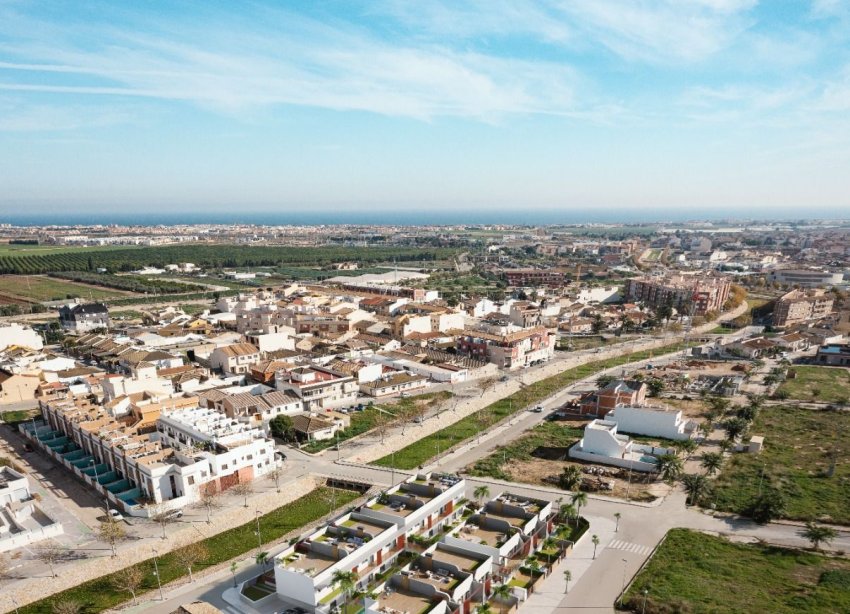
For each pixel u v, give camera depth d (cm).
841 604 8819
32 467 14112
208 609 8850
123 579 9700
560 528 11206
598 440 15012
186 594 9438
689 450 15000
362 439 16250
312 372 19088
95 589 9619
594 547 10675
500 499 11338
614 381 19550
